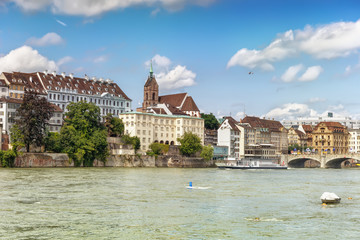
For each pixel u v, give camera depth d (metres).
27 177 120.31
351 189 113.38
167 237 56.97
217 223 64.62
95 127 196.62
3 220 63.91
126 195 89.50
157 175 145.88
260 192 100.94
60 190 94.31
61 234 57.34
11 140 171.38
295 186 118.69
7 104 187.88
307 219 68.44
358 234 59.78
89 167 181.38
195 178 137.38
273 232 60.06
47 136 179.75
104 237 56.47
